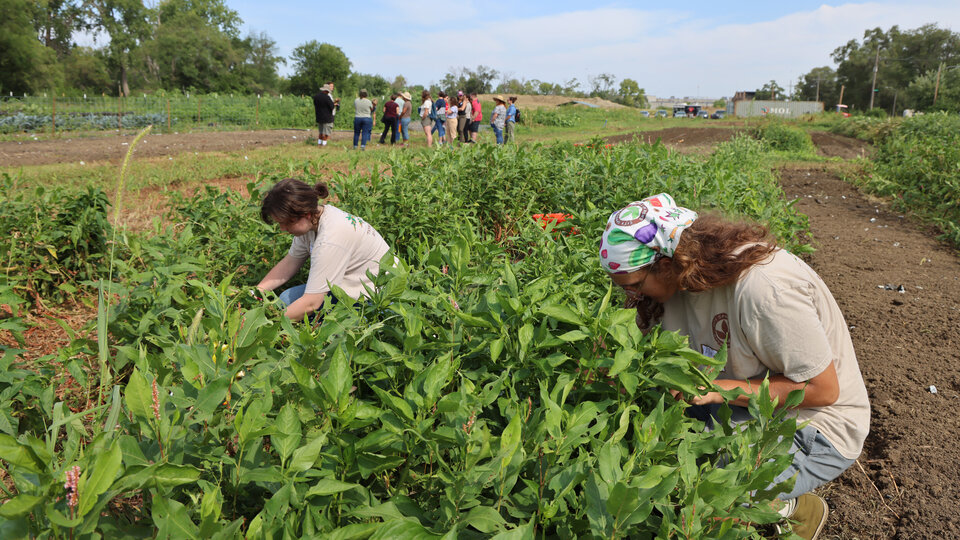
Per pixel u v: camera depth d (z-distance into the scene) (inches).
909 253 295.4
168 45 3176.7
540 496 59.6
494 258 136.9
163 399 56.2
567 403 79.3
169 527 46.6
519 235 218.4
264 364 69.8
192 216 195.8
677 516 61.2
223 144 738.8
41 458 44.8
